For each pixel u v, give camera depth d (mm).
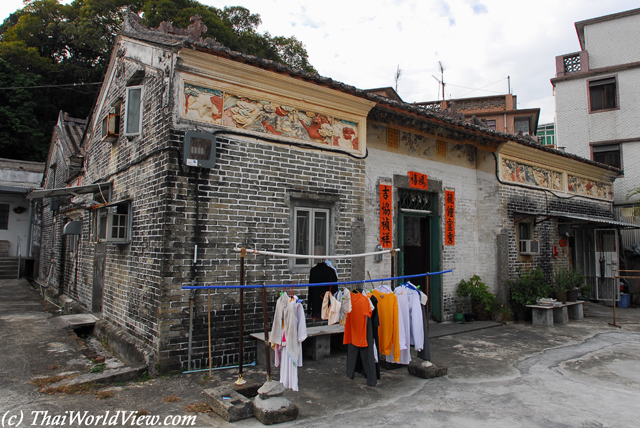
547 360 6758
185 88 5926
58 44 24656
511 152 10828
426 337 5887
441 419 4383
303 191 6906
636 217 15836
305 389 5223
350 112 7609
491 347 7578
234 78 6258
